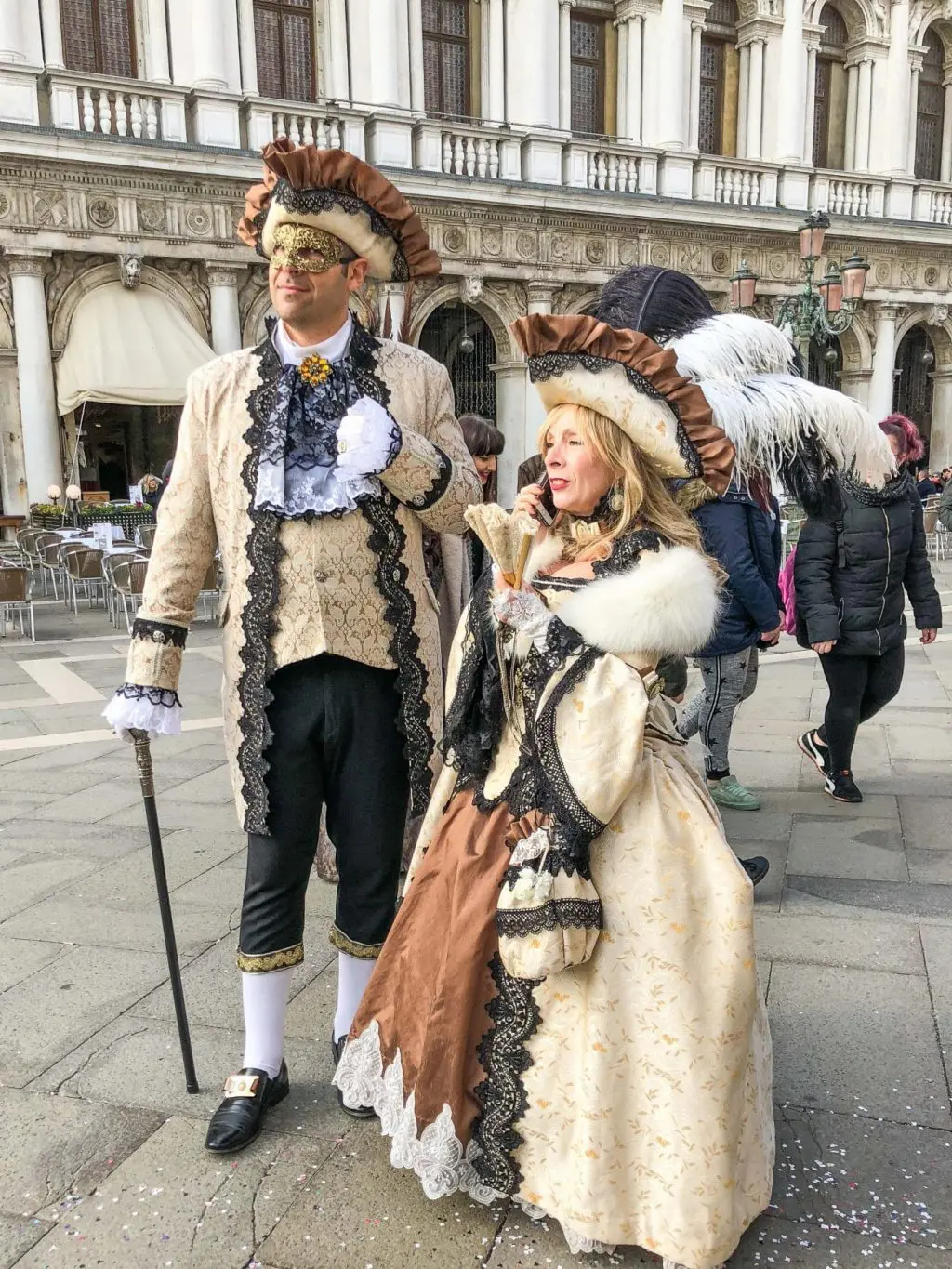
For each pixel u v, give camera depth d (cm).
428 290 1794
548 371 187
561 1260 191
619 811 182
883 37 2241
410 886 208
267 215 220
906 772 496
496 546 196
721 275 2048
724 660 414
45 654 919
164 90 1535
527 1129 189
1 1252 195
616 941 179
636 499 189
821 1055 257
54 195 1463
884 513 420
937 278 2319
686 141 2072
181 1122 233
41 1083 249
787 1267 189
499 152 1853
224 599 226
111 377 1483
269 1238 197
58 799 484
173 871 388
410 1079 200
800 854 391
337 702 221
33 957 317
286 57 1714
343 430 207
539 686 184
